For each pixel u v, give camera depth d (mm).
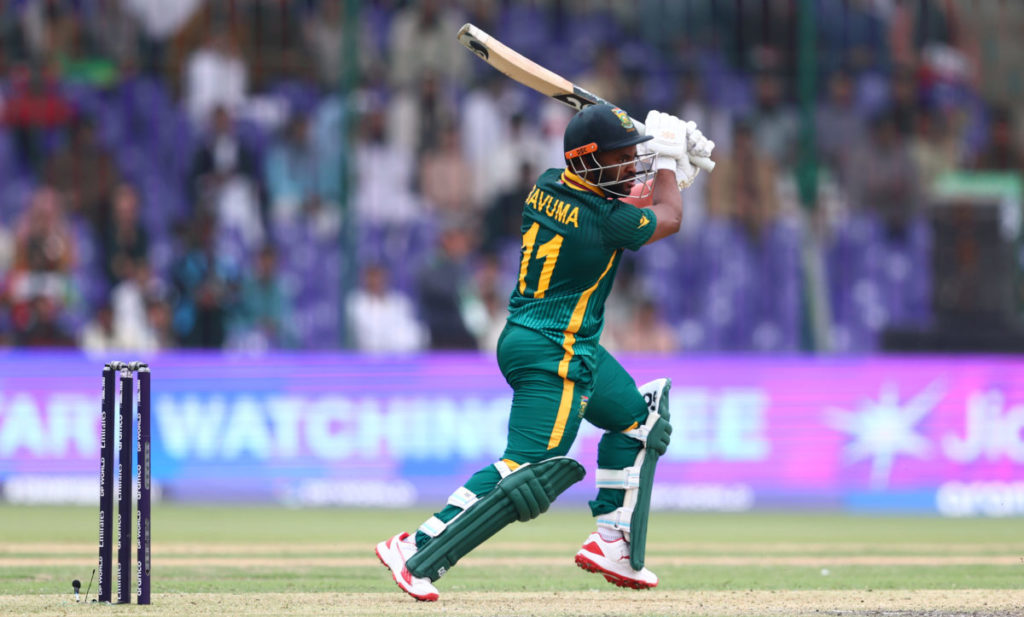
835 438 41250
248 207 45875
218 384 39969
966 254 46906
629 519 16734
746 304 46312
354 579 20266
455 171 46500
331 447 40031
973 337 43906
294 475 39875
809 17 42406
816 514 39875
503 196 46656
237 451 39844
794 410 41188
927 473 41375
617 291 45281
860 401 41406
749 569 22672
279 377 40094
